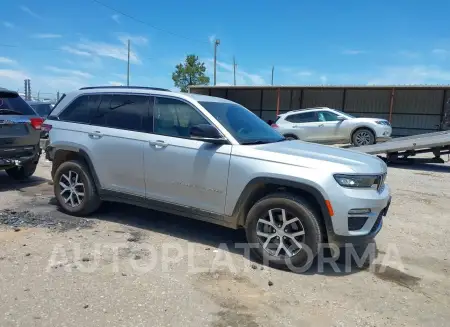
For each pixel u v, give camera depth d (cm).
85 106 571
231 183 439
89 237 488
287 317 328
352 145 1636
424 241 529
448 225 603
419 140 1245
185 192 473
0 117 706
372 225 409
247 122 511
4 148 714
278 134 536
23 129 748
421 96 2548
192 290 364
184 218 580
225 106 519
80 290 354
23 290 350
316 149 466
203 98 511
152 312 325
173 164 475
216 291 365
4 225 518
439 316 340
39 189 748
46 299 337
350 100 2744
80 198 561
